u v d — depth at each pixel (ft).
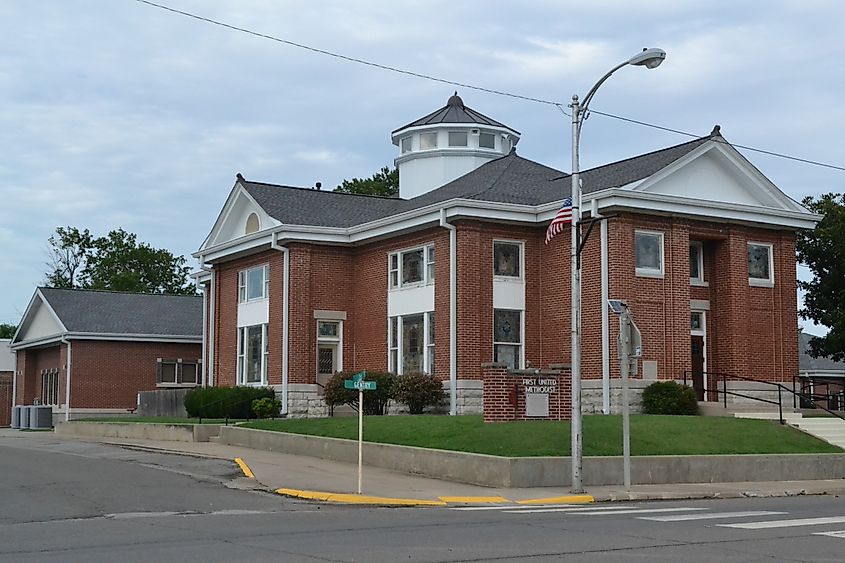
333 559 38.01
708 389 106.52
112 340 163.94
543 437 75.82
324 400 113.09
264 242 122.31
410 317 113.91
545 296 109.81
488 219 106.83
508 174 121.90
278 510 57.11
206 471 75.36
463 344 104.99
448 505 61.77
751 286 108.27
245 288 131.64
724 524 50.29
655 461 74.08
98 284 272.72
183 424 106.83
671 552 40.50
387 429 84.79
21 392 183.01
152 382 167.02
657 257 102.99
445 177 146.61
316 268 120.78
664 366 101.30
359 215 127.95
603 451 74.43
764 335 108.58
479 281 106.63
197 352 171.63
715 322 107.76
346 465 80.94
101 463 80.59
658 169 102.12
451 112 149.89
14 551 40.47
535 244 110.73
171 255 289.33
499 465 69.36
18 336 183.83
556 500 64.08
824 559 39.01
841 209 137.18
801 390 112.06
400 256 116.26
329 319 120.88
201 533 45.98
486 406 83.25
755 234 109.40
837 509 59.57
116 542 42.93
